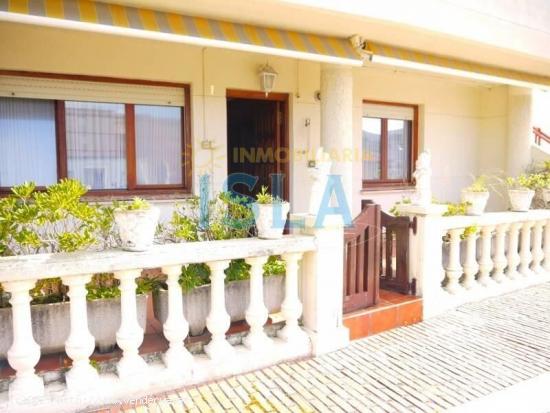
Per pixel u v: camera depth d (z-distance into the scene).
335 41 6.08
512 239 6.20
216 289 3.69
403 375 3.80
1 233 3.43
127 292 3.32
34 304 3.50
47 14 4.11
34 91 6.19
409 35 6.14
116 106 6.80
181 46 6.89
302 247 4.03
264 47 5.32
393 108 9.58
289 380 3.70
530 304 5.65
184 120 7.22
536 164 9.91
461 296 5.59
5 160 6.25
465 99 10.41
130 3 4.70
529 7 7.19
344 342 4.35
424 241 5.14
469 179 10.67
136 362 3.39
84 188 3.73
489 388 3.60
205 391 3.49
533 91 9.95
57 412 3.09
